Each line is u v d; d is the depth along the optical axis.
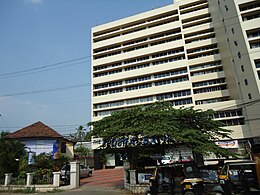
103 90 51.78
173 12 52.88
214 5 46.94
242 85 35.25
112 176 29.50
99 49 56.78
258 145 10.01
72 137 54.72
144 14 54.31
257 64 33.06
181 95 45.12
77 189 18.31
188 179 10.98
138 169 16.39
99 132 16.67
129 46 52.94
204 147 14.44
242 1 36.06
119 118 16.66
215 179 11.59
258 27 33.72
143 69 49.16
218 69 45.69
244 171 10.27
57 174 18.34
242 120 36.31
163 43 49.97
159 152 17.61
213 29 48.53
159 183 12.03
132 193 15.10
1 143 21.81
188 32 49.41
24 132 31.09
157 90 46.38
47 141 30.80
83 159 46.28
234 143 34.91
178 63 46.78
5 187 18.59
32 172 19.52
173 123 15.23
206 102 43.59
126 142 16.89
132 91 48.25
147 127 14.58
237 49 36.28
